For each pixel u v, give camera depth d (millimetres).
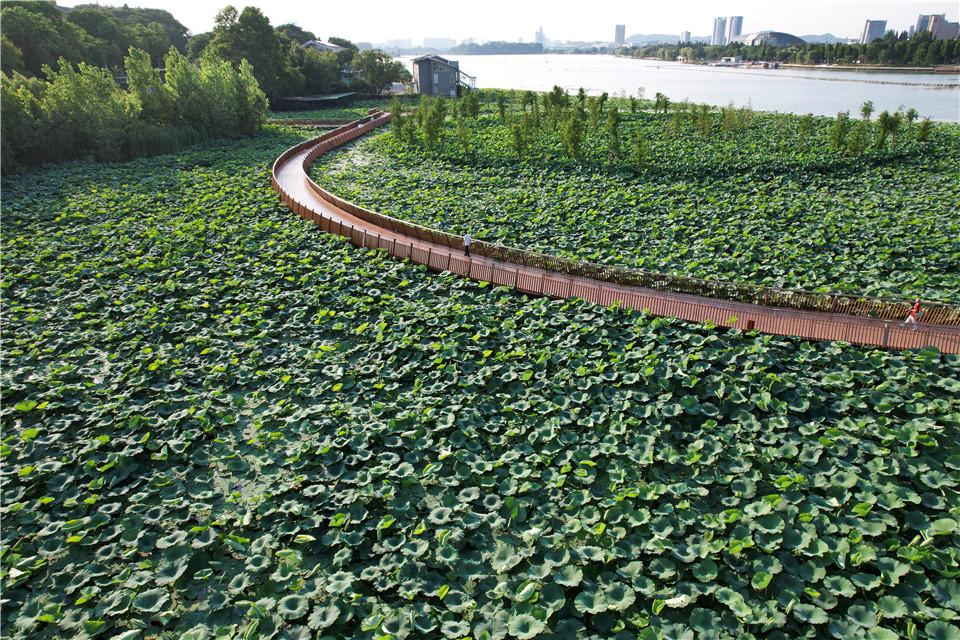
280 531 12469
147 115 55188
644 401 15773
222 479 14344
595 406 15781
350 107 87125
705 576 10812
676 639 9766
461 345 18891
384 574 11336
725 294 19516
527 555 11625
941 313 17312
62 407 16812
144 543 12391
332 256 26031
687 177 37906
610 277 21203
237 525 12719
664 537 11711
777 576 10781
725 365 17031
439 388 16828
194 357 19250
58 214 33719
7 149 42375
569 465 13766
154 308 22000
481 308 20922
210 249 27547
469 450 14609
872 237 25312
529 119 50031
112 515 13219
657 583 11039
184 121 56562
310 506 12922
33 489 14039
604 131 53094
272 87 81688
